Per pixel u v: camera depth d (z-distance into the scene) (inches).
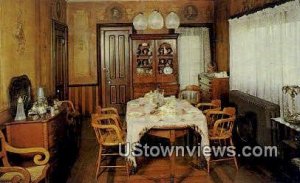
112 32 326.0
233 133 227.5
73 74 322.0
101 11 322.3
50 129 158.4
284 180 157.2
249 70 230.1
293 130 151.3
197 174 169.6
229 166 180.7
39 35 213.8
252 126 196.9
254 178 162.4
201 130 162.2
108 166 172.6
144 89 312.7
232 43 259.6
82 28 320.8
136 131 158.4
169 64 314.8
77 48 321.7
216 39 318.7
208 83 277.6
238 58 249.6
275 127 173.8
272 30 194.1
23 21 181.9
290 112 164.7
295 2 162.4
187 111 179.0
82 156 204.7
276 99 191.6
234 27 255.3
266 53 203.0
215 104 208.4
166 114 171.9
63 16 300.8
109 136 176.1
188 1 326.0
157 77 312.8
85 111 325.7
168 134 160.1
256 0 214.7
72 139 237.0
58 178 166.9
